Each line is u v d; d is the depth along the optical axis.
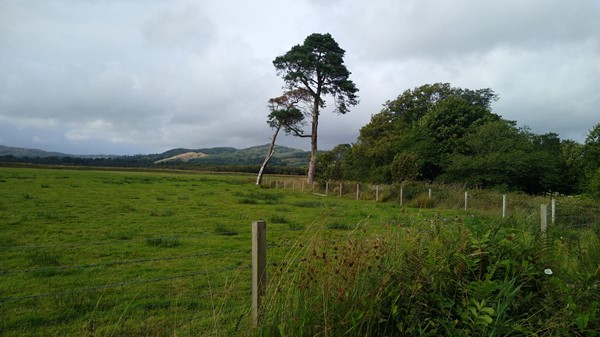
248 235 11.66
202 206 19.69
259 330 3.36
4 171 54.62
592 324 3.38
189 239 10.93
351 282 3.68
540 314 3.61
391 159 44.56
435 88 56.78
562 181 37.19
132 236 11.18
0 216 13.96
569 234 9.41
